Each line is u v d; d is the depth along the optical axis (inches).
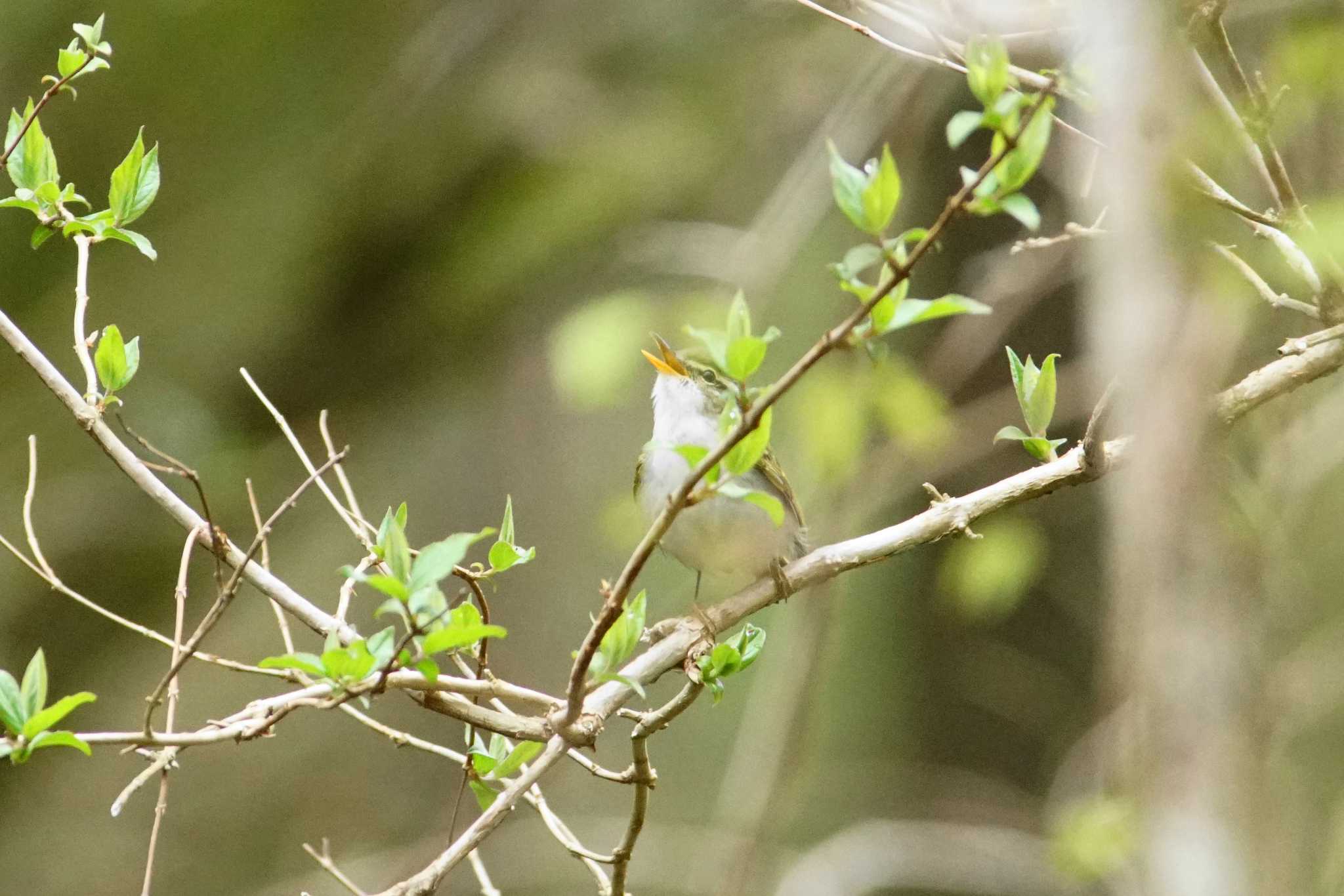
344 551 521.0
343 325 472.4
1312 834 349.7
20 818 536.1
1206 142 165.8
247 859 558.9
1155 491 105.9
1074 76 167.9
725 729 553.9
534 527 576.1
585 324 350.0
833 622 406.9
